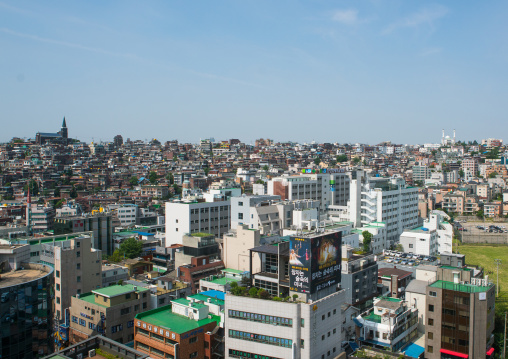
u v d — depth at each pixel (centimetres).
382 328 10825
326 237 9781
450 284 10781
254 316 8994
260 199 19300
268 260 11988
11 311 7725
